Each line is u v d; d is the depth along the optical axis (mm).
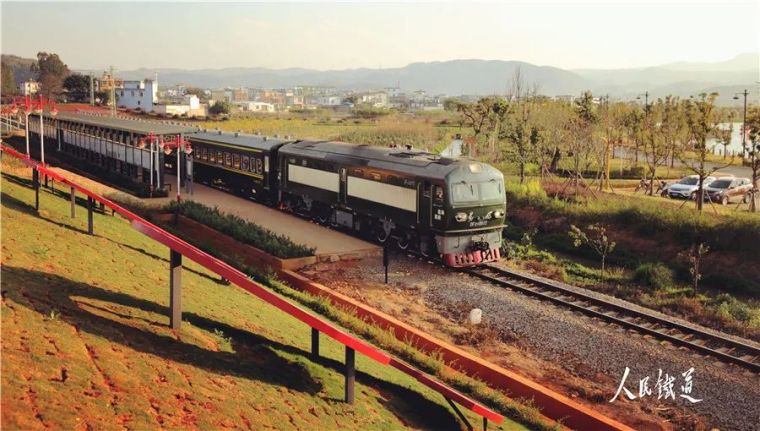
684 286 20844
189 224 24844
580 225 26641
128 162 34188
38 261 10531
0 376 6359
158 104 107562
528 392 12328
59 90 109750
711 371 13438
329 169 26156
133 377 7430
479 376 13273
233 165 34469
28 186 19062
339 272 19812
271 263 19969
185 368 8219
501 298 17547
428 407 10531
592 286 19984
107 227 16359
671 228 24203
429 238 21547
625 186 39094
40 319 7988
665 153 40281
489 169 21422
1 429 5594
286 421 7836
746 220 22766
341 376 10320
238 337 10336
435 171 20922
